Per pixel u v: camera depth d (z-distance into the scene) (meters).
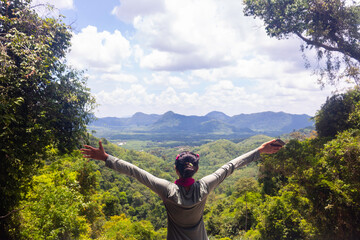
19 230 7.65
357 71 15.08
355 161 10.43
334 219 11.16
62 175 11.28
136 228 30.25
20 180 7.66
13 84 6.69
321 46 16.75
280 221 17.67
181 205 1.33
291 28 16.69
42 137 7.55
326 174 11.41
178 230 1.42
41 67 7.05
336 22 15.54
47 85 8.19
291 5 16.03
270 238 18.56
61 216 8.23
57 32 9.10
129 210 79.50
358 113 14.25
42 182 10.20
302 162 12.98
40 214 8.12
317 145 14.10
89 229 14.40
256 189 42.91
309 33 16.55
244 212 34.53
